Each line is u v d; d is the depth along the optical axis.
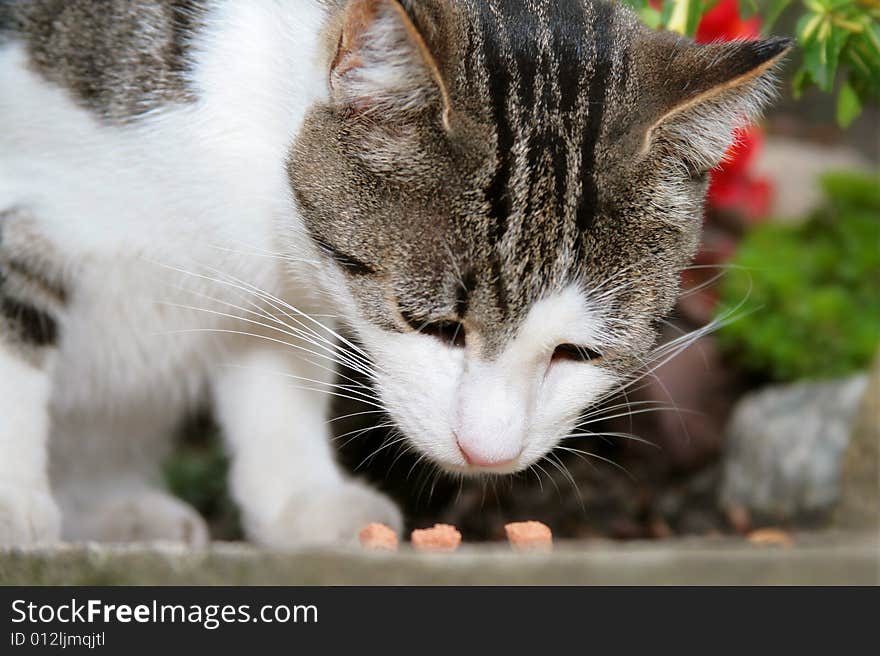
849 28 0.81
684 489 0.99
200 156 0.77
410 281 0.75
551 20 0.77
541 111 0.75
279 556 0.70
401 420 0.77
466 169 0.74
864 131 1.41
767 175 1.24
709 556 0.69
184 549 0.71
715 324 0.81
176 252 0.79
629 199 0.75
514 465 0.76
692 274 0.99
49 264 0.79
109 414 0.85
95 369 0.83
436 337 0.76
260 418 0.83
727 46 0.77
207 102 0.77
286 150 0.77
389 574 0.70
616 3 0.79
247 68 0.77
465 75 0.74
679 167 0.77
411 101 0.74
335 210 0.76
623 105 0.76
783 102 1.41
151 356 0.83
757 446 0.97
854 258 1.05
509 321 0.75
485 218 0.74
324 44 0.76
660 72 0.76
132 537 0.85
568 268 0.75
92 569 0.71
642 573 0.69
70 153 0.78
